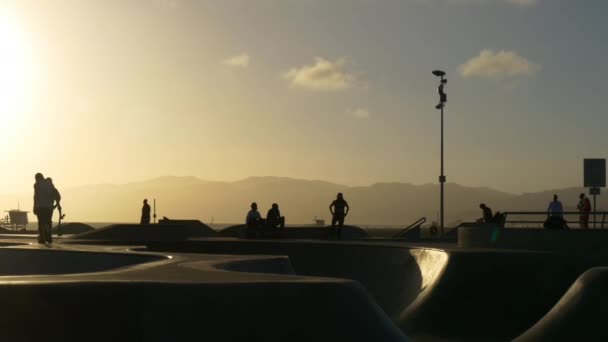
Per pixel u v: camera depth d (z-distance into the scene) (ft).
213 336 30.17
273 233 109.50
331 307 31.78
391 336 32.42
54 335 29.27
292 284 31.71
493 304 66.49
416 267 76.69
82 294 29.91
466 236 83.92
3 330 29.17
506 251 70.33
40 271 60.54
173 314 30.12
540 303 66.39
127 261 54.60
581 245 76.84
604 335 47.34
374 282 80.07
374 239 118.32
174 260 47.44
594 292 49.06
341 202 103.76
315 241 92.22
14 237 119.65
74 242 93.56
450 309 67.00
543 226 88.07
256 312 30.86
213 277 33.81
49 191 72.84
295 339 30.83
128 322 29.73
